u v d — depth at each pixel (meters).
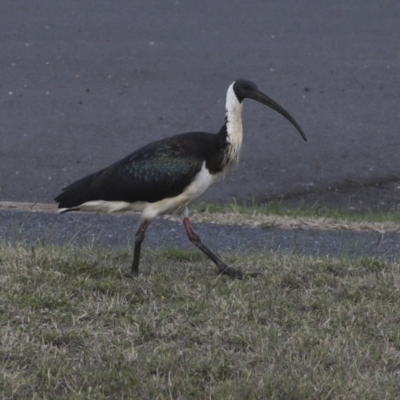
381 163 19.00
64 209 11.30
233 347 8.85
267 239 13.45
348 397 7.90
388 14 27.59
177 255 11.98
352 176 18.42
